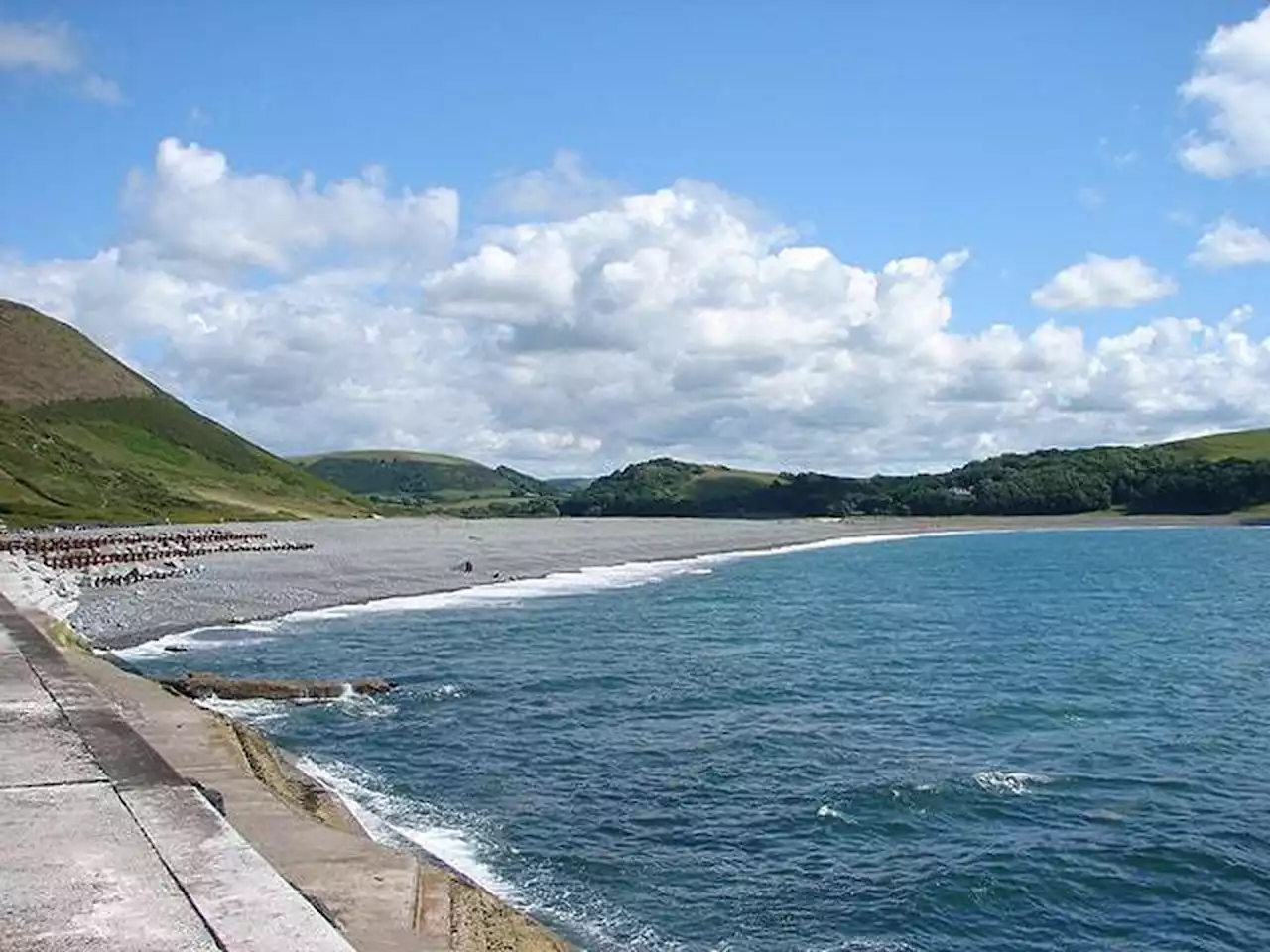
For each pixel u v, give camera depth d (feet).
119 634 134.21
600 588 223.30
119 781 26.53
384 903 28.71
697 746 84.84
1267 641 152.35
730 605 193.36
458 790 70.95
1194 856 63.16
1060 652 140.46
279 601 173.06
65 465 442.91
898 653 137.18
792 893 56.24
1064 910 55.77
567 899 53.88
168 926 17.65
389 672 114.21
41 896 18.92
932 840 64.95
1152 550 382.42
